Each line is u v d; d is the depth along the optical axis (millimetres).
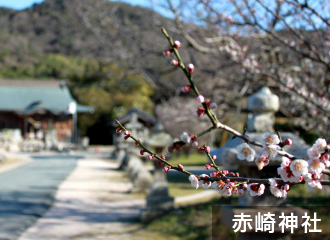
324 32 6672
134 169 16922
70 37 88812
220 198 10836
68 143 46594
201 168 19922
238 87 8836
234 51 7324
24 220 9953
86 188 15914
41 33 91312
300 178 2295
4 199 13070
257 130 4520
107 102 51969
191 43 7512
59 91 53812
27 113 46656
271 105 4512
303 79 7594
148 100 49719
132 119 20016
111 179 19016
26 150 41594
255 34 7383
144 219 9898
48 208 11742
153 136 10609
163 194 10156
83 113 53844
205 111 2375
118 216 10641
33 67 81562
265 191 4352
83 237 8367
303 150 4027
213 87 8836
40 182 17562
